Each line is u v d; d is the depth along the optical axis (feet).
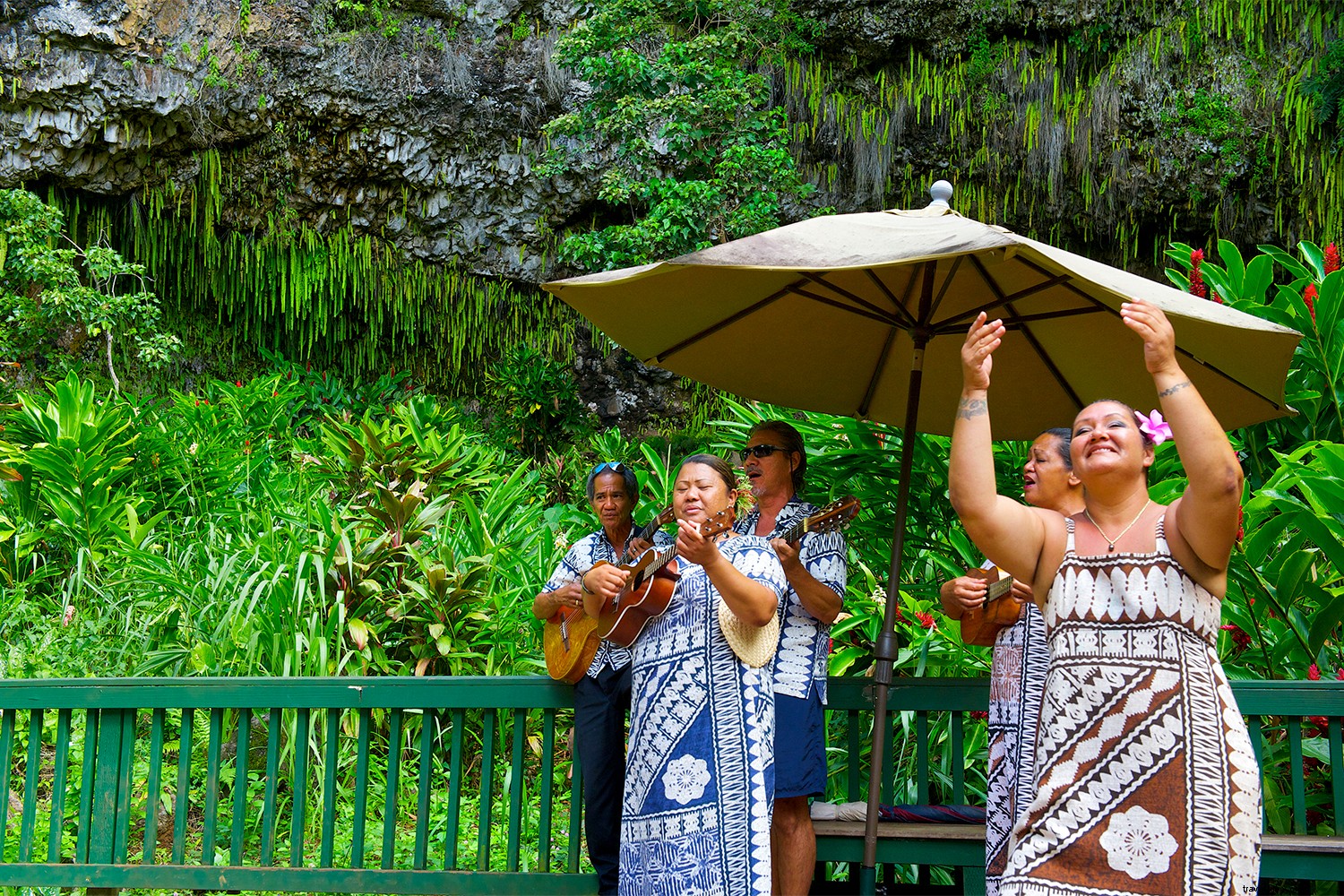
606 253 29.55
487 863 9.53
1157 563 6.08
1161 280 38.27
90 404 21.11
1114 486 6.31
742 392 10.84
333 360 41.73
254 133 35.99
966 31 36.52
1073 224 37.40
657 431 42.06
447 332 41.68
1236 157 34.96
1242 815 5.84
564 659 9.29
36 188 35.32
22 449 20.42
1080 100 36.01
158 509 21.68
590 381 42.29
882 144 37.09
